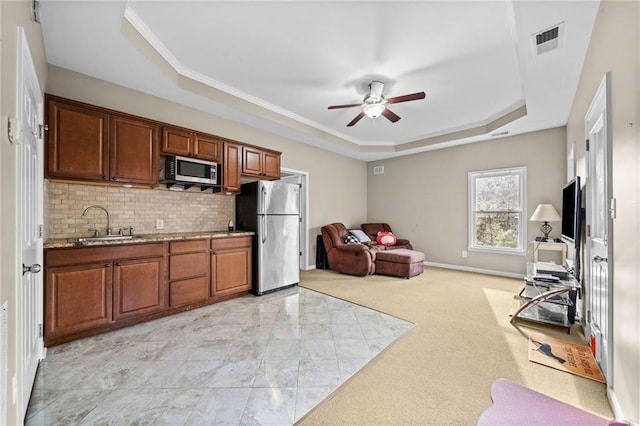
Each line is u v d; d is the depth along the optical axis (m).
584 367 2.01
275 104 3.94
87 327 2.39
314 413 1.56
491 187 5.10
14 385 1.25
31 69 1.63
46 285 2.20
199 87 3.19
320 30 2.35
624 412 1.44
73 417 1.51
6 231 1.15
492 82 3.23
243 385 1.80
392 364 2.06
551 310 3.00
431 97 3.65
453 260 5.54
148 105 3.18
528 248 4.62
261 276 3.73
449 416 1.54
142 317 2.77
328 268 5.44
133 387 1.77
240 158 3.87
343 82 3.27
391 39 2.45
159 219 3.32
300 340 2.43
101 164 2.62
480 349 2.28
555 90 3.06
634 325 1.33
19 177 1.38
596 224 2.30
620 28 1.51
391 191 6.46
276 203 3.93
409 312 3.11
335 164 6.01
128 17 2.19
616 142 1.58
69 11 1.89
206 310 3.14
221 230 3.92
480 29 2.30
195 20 2.25
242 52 2.70
